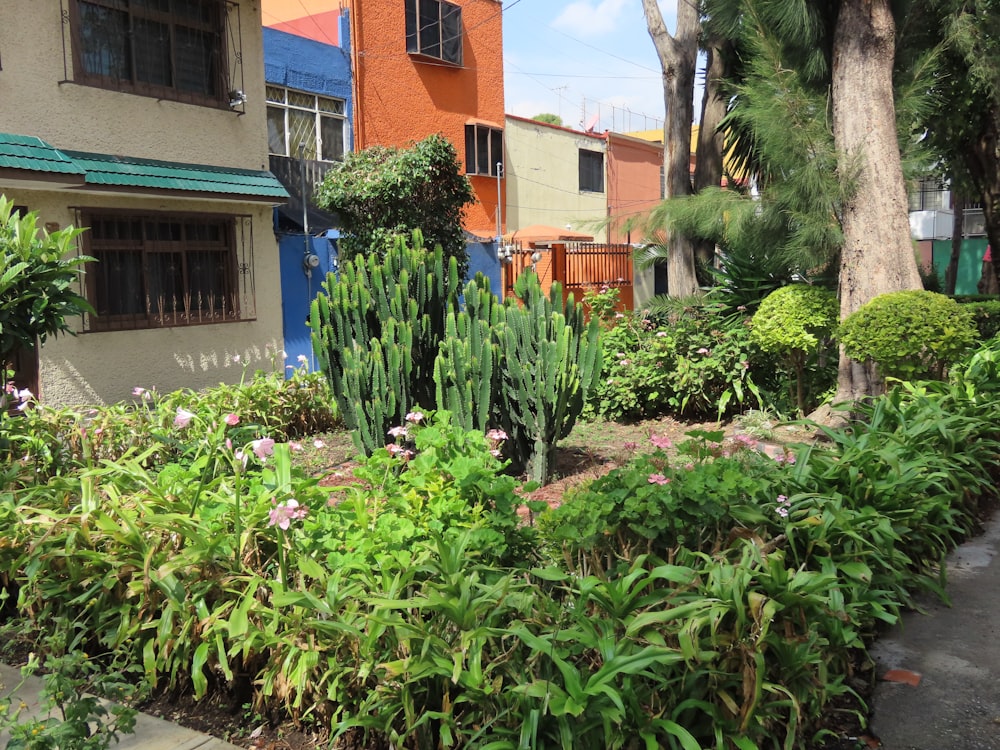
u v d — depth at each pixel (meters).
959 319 7.50
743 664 2.99
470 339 6.62
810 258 9.30
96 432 6.95
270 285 12.62
